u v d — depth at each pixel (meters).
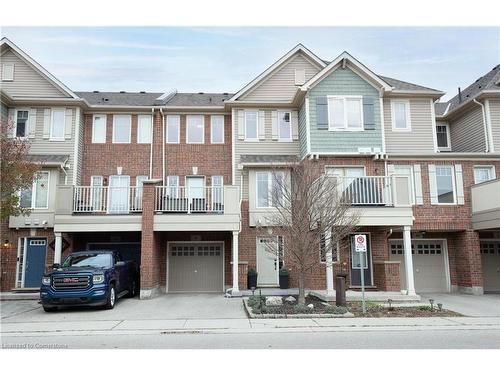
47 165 18.83
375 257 18.67
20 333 10.39
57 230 17.20
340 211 14.01
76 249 19.30
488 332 10.41
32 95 20.38
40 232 18.91
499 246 20.45
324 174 15.18
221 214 17.47
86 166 20.78
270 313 12.80
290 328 10.91
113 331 10.57
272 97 21.31
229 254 20.17
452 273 19.70
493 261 20.36
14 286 18.55
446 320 11.98
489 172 19.56
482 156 19.39
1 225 18.77
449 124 23.48
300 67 21.64
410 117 20.64
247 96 21.27
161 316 12.78
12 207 14.24
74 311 13.85
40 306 15.19
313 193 13.92
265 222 18.19
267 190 19.08
